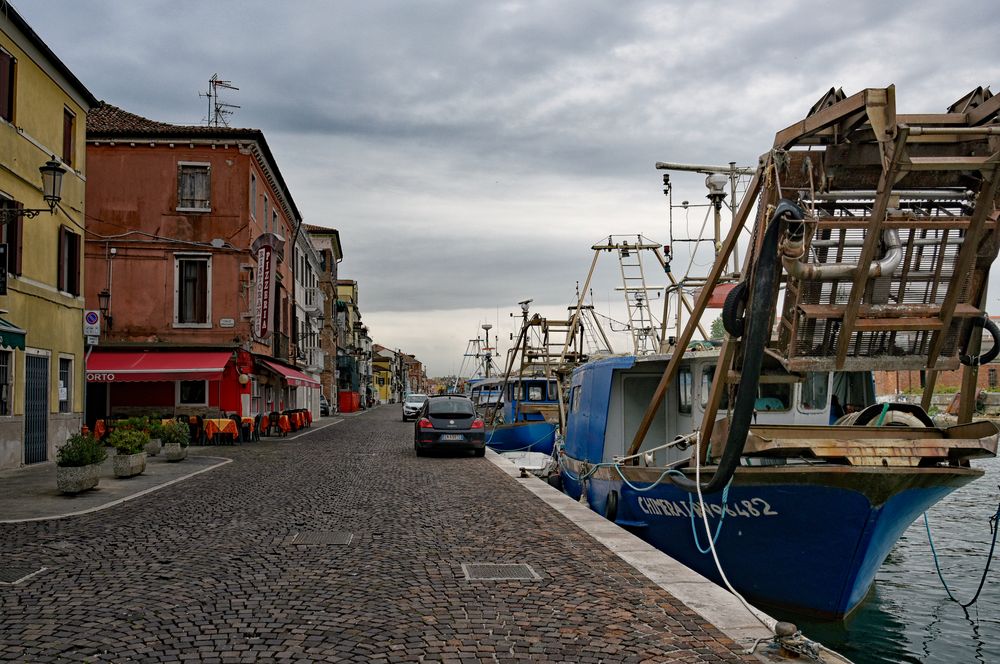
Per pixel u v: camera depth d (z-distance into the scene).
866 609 9.43
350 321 83.38
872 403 11.32
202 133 28.20
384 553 8.26
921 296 7.08
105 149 28.05
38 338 18.14
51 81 19.05
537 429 27.92
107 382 27.03
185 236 28.14
